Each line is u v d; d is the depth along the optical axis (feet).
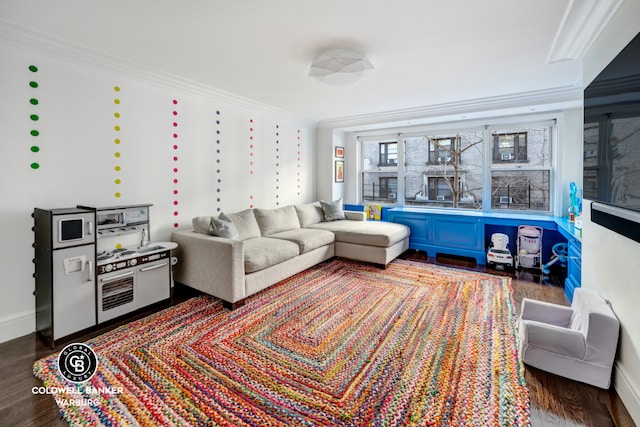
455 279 12.41
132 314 9.12
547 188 14.79
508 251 14.06
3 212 7.79
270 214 14.47
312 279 12.43
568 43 8.02
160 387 6.05
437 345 7.52
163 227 11.39
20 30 7.38
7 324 7.87
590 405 5.57
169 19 6.98
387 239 13.65
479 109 14.23
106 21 7.05
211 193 13.09
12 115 7.82
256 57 9.12
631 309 5.47
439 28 7.44
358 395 5.83
